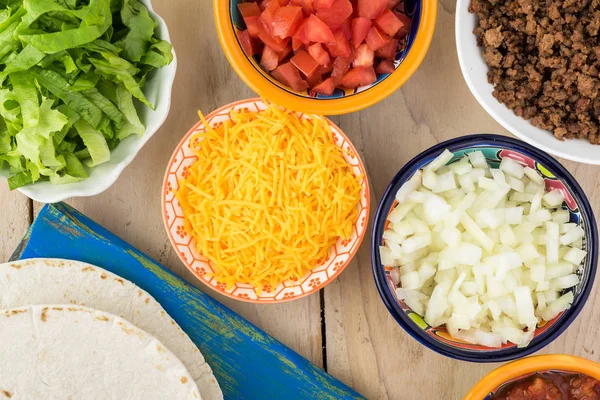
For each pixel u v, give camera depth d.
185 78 0.62
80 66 0.55
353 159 0.59
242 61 0.56
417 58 0.56
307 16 0.56
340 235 0.59
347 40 0.56
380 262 0.57
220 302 0.62
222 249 0.60
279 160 0.59
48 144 0.55
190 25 0.62
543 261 0.57
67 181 0.57
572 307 0.57
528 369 0.56
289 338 0.62
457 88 0.61
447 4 0.61
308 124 0.59
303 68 0.56
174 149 0.62
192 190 0.60
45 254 0.61
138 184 0.62
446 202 0.58
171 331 0.59
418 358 0.61
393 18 0.55
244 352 0.61
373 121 0.62
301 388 0.60
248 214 0.59
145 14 0.57
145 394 0.58
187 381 0.57
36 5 0.54
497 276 0.57
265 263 0.59
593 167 0.61
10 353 0.58
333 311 0.62
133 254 0.61
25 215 0.62
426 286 0.59
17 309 0.57
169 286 0.61
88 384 0.58
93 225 0.61
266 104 0.59
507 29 0.55
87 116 0.56
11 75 0.54
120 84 0.57
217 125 0.60
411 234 0.58
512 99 0.56
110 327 0.58
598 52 0.54
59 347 0.58
